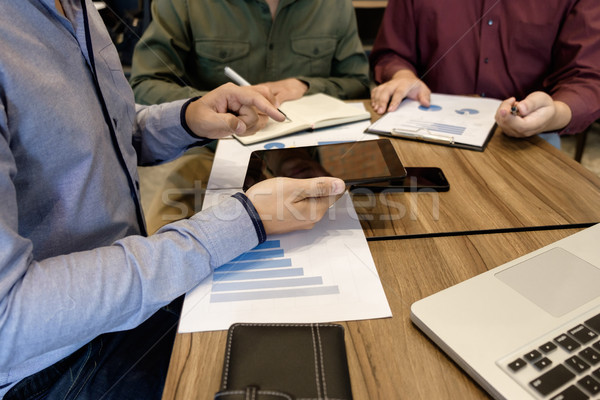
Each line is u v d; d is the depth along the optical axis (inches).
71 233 22.1
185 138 31.1
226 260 20.3
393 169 24.7
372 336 17.0
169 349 25.1
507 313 17.1
